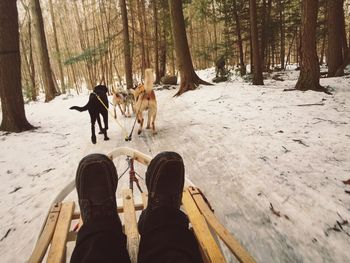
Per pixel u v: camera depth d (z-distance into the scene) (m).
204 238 1.58
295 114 7.64
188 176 4.48
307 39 10.55
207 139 6.27
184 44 13.76
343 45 16.95
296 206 3.41
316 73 10.67
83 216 1.73
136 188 4.09
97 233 1.45
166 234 1.41
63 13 33.25
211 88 13.65
